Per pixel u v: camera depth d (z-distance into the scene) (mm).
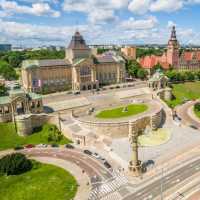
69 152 117812
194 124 151750
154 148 118625
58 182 92938
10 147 124125
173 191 86312
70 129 131125
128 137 132000
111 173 98438
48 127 138250
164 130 140375
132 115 142750
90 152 115625
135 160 96312
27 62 194250
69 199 82938
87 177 95875
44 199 83562
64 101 169250
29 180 95188
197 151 114375
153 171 99062
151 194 85188
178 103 196500
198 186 88500
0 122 138125
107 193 86312
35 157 113688
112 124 129625
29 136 133000
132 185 90625
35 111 146875
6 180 95812
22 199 84250
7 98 141250
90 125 132500
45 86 199125
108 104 173750
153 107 158000
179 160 106938
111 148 119000
